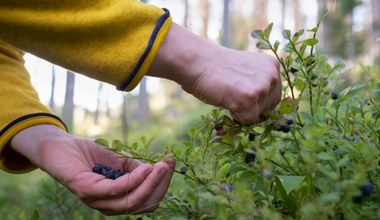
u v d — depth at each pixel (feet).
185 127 16.15
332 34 11.15
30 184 6.38
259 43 1.98
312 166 1.54
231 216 1.54
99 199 1.75
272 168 1.82
